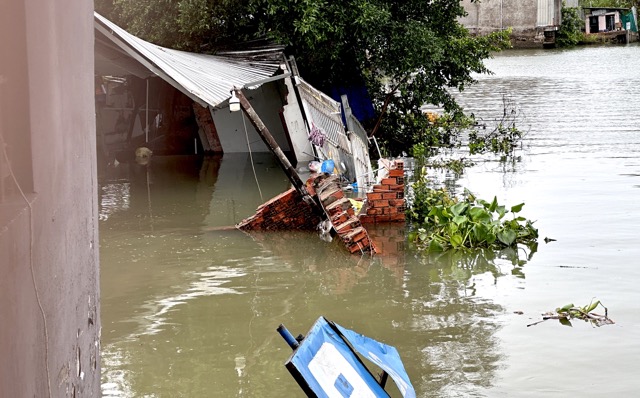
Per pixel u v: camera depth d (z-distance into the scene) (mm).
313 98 14836
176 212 12141
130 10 17172
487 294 8180
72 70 4699
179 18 16734
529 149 17500
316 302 8055
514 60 42156
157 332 7332
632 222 10930
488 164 15906
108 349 6953
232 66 14914
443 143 18625
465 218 10031
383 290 8383
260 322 7559
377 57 17094
